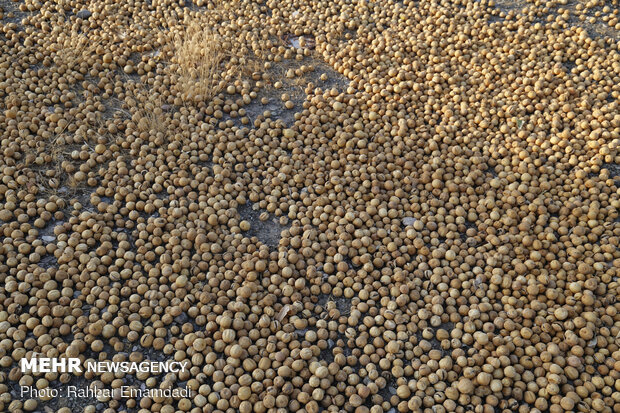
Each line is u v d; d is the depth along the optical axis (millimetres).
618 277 2287
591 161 2580
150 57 3016
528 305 2230
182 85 2809
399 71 2949
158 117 2672
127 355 2115
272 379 2076
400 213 2477
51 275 2225
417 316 2213
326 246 2381
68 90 2801
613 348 2135
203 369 2092
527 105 2809
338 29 3193
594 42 3025
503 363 2102
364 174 2559
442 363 2100
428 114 2814
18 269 2225
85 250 2297
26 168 2479
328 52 3111
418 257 2352
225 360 2117
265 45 3123
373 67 3014
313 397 2055
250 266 2277
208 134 2672
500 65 2961
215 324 2160
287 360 2100
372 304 2246
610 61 2943
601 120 2695
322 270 2326
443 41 3113
